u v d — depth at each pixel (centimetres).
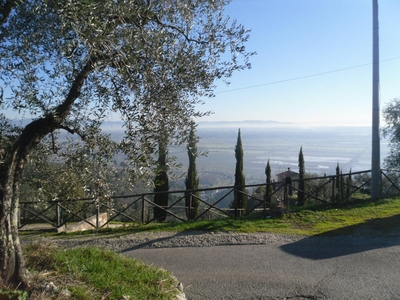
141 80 390
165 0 426
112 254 545
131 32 345
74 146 441
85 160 429
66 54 360
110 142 401
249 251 673
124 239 804
